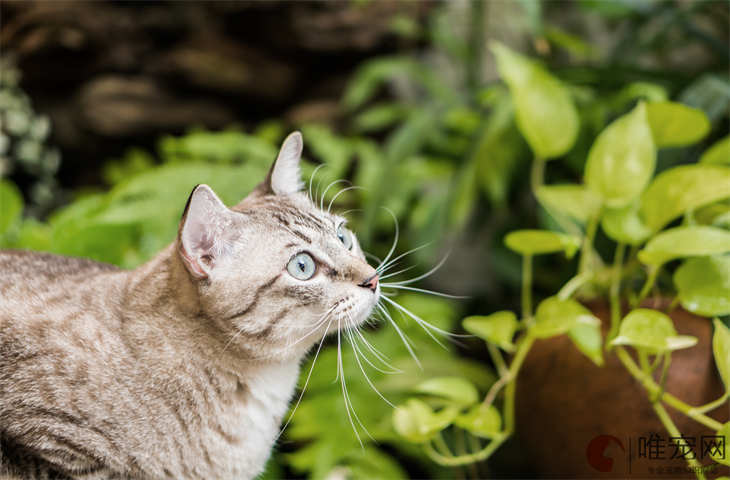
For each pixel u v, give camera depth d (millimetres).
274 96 1710
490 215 1406
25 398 825
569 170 1238
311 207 931
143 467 851
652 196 905
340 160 1417
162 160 1708
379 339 1177
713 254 886
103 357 844
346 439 1079
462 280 1608
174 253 879
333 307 882
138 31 1623
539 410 959
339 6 1612
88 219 1078
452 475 1140
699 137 931
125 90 1635
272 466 1132
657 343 846
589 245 966
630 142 906
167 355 858
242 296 863
